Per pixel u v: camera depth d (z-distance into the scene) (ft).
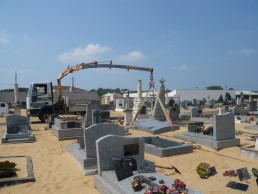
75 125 47.14
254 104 96.48
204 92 216.95
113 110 125.29
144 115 69.77
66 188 21.74
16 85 118.21
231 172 23.84
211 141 35.45
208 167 24.18
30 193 20.85
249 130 51.85
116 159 20.44
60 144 40.34
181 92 211.82
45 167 27.81
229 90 225.35
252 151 30.12
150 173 20.36
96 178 21.33
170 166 26.84
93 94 143.33
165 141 35.04
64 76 79.97
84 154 28.04
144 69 78.64
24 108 134.51
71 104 76.18
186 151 31.94
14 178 23.32
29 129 46.55
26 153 34.45
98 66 76.84
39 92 70.95
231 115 36.83
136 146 22.66
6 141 41.37
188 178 23.40
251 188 20.71
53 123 58.59
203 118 64.13
